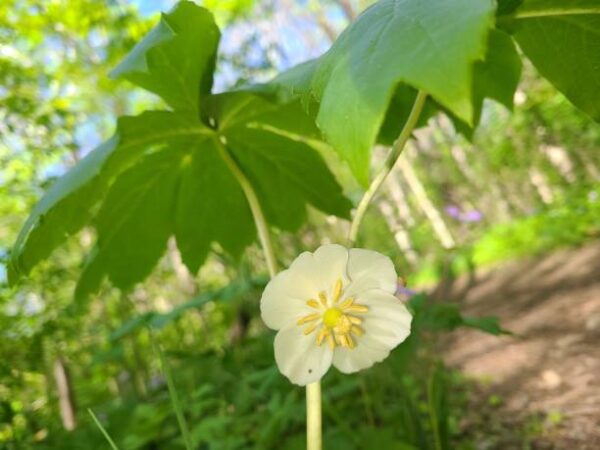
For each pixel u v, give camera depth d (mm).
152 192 198
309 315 130
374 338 130
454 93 72
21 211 518
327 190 221
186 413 365
